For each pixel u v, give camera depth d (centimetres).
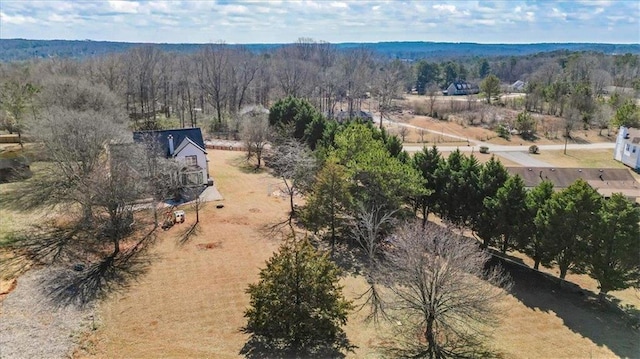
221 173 4766
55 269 2692
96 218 2977
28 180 4003
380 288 2655
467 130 8794
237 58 10188
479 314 2183
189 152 4184
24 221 3275
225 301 2456
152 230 3303
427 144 7694
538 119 9375
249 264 2880
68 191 3259
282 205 3947
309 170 3712
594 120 9112
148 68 8269
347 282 2736
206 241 3173
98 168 3203
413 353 2105
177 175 4044
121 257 2891
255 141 5116
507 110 10400
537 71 15762
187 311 2352
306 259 2181
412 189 3183
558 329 2353
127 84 7762
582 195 2616
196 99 9919
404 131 8038
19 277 2577
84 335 2131
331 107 10394
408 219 3272
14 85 6131
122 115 5488
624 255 2475
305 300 2145
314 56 14638
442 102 10900
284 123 5641
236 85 8775
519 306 2566
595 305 2623
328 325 2136
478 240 3356
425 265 2183
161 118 7919
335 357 2042
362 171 3275
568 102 9619
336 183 3125
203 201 3891
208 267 2820
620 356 2138
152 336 2144
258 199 4062
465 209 3253
